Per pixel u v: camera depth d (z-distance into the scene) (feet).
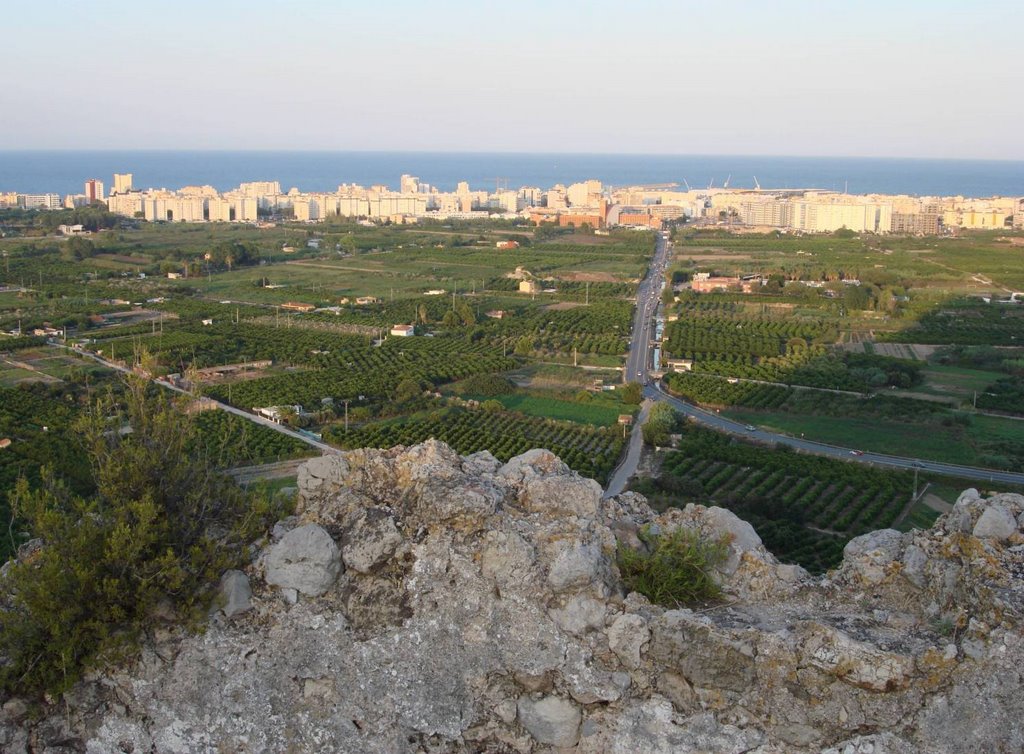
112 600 39.65
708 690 37.14
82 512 42.24
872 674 35.47
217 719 39.65
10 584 40.32
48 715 39.50
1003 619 35.01
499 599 39.42
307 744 39.42
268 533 43.68
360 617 40.06
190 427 46.06
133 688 39.78
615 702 37.91
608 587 39.63
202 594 40.55
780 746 36.17
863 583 40.32
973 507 39.81
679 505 211.61
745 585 41.57
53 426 258.57
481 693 38.91
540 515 42.39
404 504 41.96
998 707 34.53
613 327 452.76
